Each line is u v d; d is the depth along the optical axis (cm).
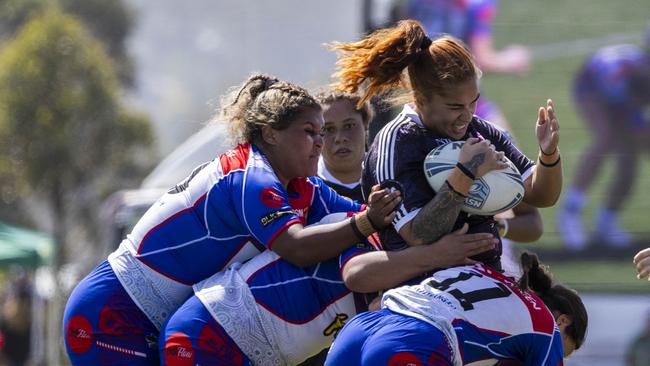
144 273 1334
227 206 1298
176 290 1337
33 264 6038
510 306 1188
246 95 1353
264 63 7756
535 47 2362
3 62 9288
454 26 2306
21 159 9200
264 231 1261
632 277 2359
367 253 1241
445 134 1227
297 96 1320
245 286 1284
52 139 9169
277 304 1277
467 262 1219
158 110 14200
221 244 1320
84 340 1338
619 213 2372
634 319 2334
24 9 12388
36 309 5794
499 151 1296
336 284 1287
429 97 1209
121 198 3262
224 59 14800
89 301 1340
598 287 2362
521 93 2355
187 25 15300
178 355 1269
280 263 1293
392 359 1152
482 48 2350
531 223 1588
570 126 2383
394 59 1218
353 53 1259
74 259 9262
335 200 1385
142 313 1338
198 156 3159
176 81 15125
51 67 9200
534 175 1285
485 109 2358
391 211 1205
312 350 1305
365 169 1269
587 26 2364
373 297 1290
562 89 2370
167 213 1332
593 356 2320
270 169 1301
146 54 15362
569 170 2397
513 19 2352
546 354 1196
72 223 9556
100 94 9381
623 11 2355
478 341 1172
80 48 9338
